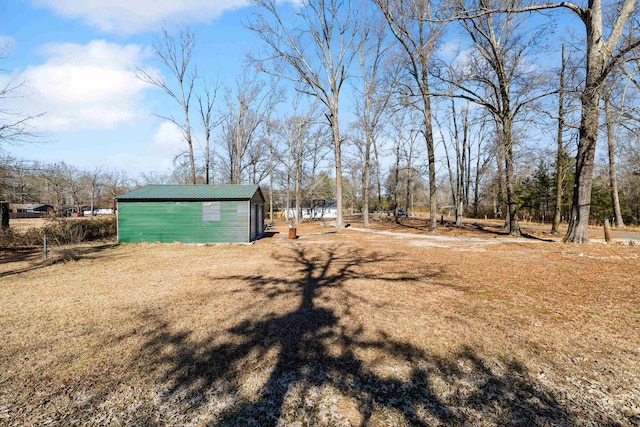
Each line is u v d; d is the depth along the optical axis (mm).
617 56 8930
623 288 5738
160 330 3984
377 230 21266
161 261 9531
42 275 7457
